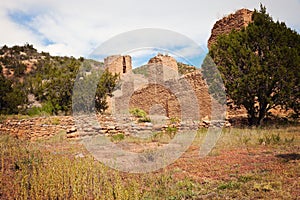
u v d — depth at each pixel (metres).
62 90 19.28
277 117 16.89
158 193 4.51
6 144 8.91
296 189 4.36
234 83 15.68
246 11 22.08
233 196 4.23
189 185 4.86
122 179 5.29
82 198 4.23
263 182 4.76
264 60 15.59
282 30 16.14
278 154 7.16
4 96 21.33
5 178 5.14
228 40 17.05
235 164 6.30
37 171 5.41
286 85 14.63
